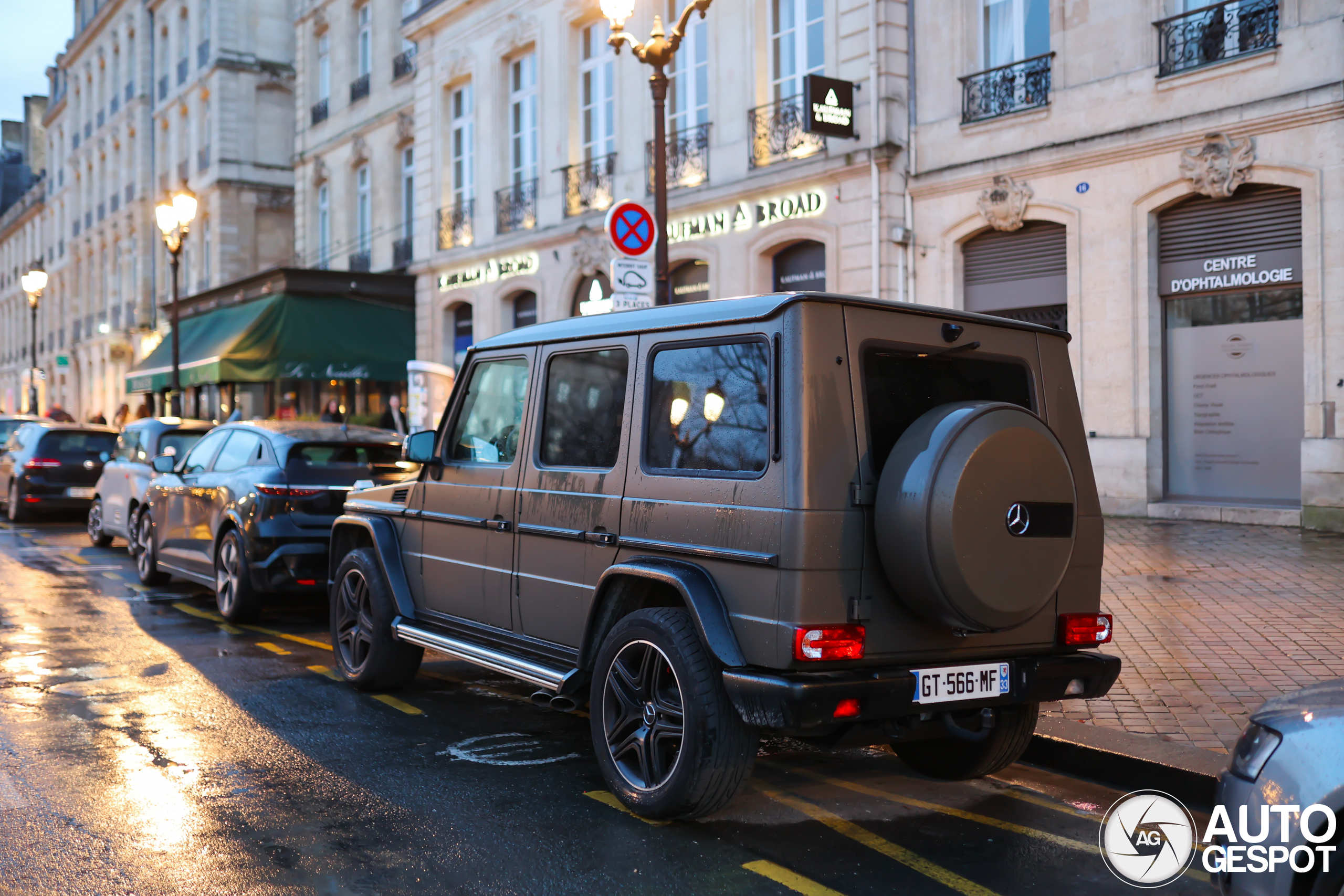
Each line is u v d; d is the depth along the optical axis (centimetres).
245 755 517
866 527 397
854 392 403
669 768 429
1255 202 1284
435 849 403
